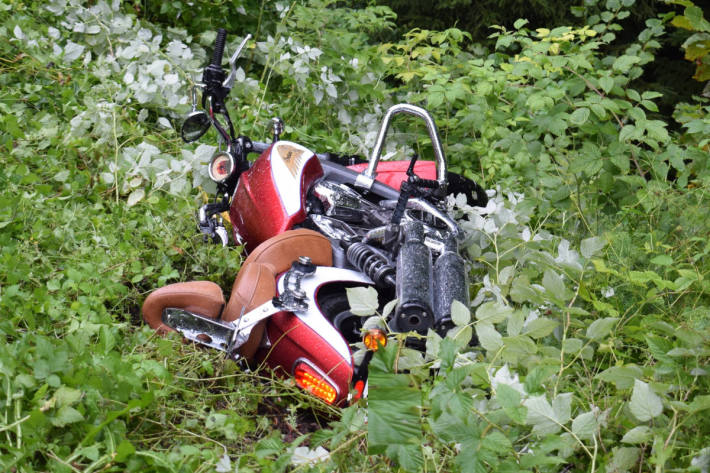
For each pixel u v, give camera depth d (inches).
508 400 92.2
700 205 185.8
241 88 259.6
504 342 110.0
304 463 97.7
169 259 163.0
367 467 101.2
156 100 228.8
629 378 107.3
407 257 125.3
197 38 298.8
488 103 244.8
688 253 164.1
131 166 192.5
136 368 112.1
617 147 196.1
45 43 240.7
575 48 235.5
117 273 147.3
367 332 110.7
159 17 298.7
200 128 174.9
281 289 128.5
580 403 114.7
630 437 96.7
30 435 91.7
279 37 288.5
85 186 187.5
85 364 103.4
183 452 95.4
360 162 202.2
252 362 132.0
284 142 162.6
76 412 93.6
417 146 272.7
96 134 201.6
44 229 152.9
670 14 213.5
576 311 117.9
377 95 283.4
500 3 395.5
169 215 179.2
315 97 271.0
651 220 186.5
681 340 112.7
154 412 109.6
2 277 135.6
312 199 159.3
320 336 122.3
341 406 121.0
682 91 376.5
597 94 208.5
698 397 96.3
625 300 151.9
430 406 98.2
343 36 294.4
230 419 109.3
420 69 274.5
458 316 109.7
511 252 158.1
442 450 101.3
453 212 166.9
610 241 169.3
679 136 227.9
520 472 87.8
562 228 193.5
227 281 163.9
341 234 150.3
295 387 126.6
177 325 124.6
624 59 204.2
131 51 238.4
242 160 173.0
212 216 170.1
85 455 91.4
